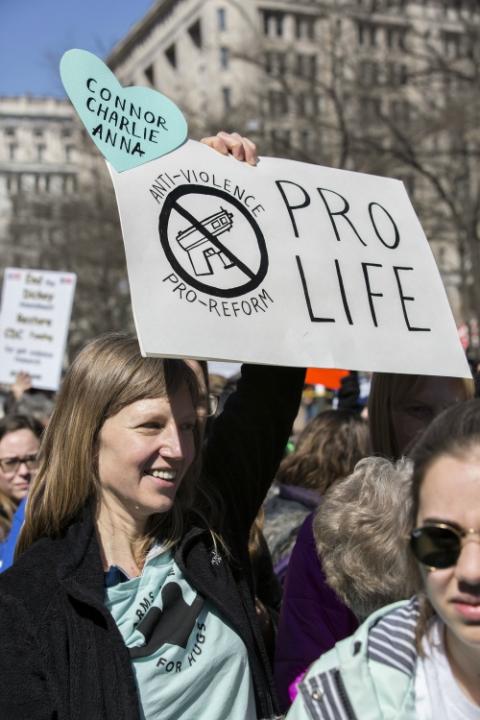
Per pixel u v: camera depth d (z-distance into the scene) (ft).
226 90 102.94
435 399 9.16
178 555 7.17
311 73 64.90
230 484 8.12
